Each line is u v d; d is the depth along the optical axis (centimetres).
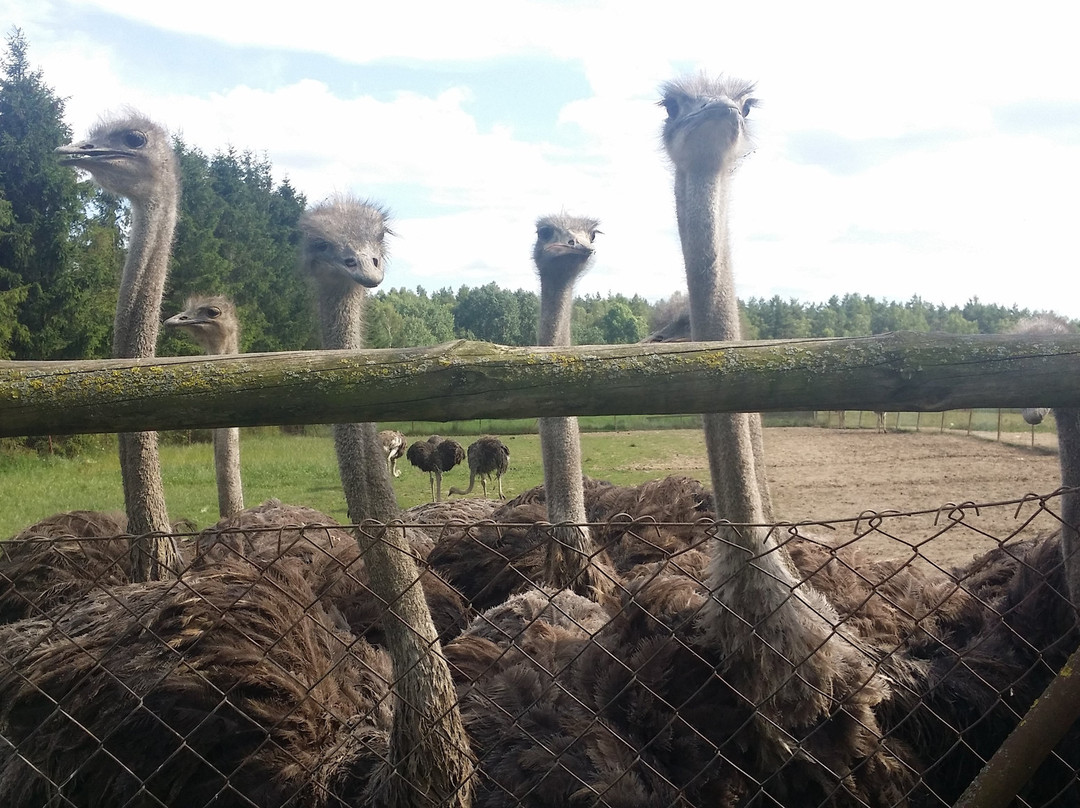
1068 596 353
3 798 349
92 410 206
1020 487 1523
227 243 3922
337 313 418
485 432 3109
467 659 356
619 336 4866
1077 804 332
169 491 1684
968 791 236
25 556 512
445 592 491
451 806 293
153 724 328
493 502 766
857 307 8138
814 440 2609
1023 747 230
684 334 702
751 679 311
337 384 204
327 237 407
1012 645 367
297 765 319
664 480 603
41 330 2922
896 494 1452
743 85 496
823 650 310
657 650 325
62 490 1773
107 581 494
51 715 315
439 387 204
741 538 318
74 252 2975
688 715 315
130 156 588
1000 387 202
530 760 306
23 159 2898
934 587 411
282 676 338
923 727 331
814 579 396
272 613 360
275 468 2089
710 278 427
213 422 208
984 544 893
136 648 345
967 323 7331
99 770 329
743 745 310
